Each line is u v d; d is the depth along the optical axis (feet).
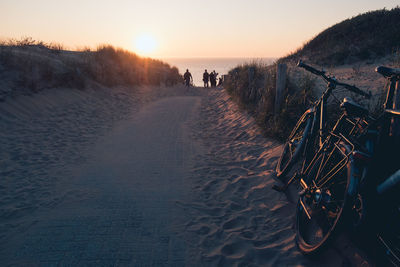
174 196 12.68
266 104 23.38
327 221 8.63
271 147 18.74
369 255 7.43
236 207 11.86
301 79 24.95
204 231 9.97
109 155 18.39
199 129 26.48
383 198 6.75
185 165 16.78
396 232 6.65
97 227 9.92
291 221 10.59
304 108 19.88
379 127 7.48
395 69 7.06
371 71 34.91
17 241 8.97
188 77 76.95
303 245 8.54
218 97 44.57
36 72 33.76
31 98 29.27
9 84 29.12
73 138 21.97
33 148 19.12
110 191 13.03
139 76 64.23
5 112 25.02
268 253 8.82
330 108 16.08
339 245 8.36
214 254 8.68
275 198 12.37
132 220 10.50
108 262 8.11
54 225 9.96
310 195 9.26
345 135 8.80
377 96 18.99
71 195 12.50
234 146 20.47
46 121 26.30
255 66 37.01
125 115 32.32
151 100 46.85
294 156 11.92
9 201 11.83
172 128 26.58
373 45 48.80
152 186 13.74
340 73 37.35
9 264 7.88
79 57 52.60
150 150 19.67
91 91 40.78
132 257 8.38
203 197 12.73
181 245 9.07
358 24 62.54
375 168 6.99
